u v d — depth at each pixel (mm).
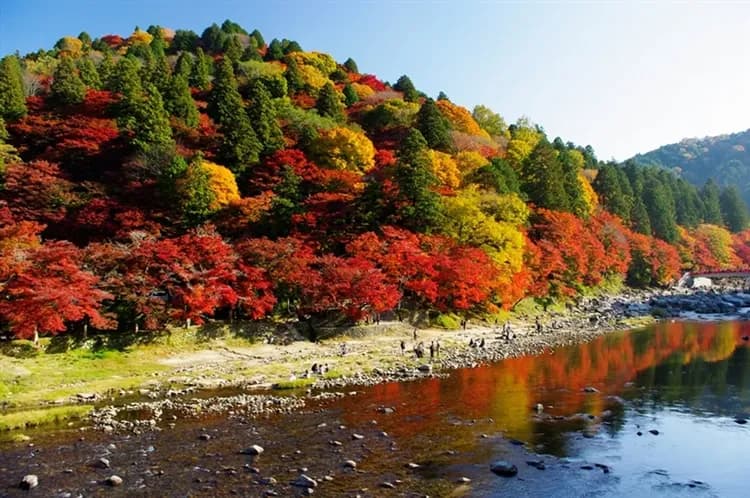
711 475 18281
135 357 36156
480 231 59688
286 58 124625
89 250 40094
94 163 64812
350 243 51969
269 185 62500
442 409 26422
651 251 100688
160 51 117875
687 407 26750
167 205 56000
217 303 41938
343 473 17938
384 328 49281
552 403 27625
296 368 36219
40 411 24391
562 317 68625
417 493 16344
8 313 33156
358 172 72625
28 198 52938
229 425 23547
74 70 81125
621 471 18484
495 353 43719
